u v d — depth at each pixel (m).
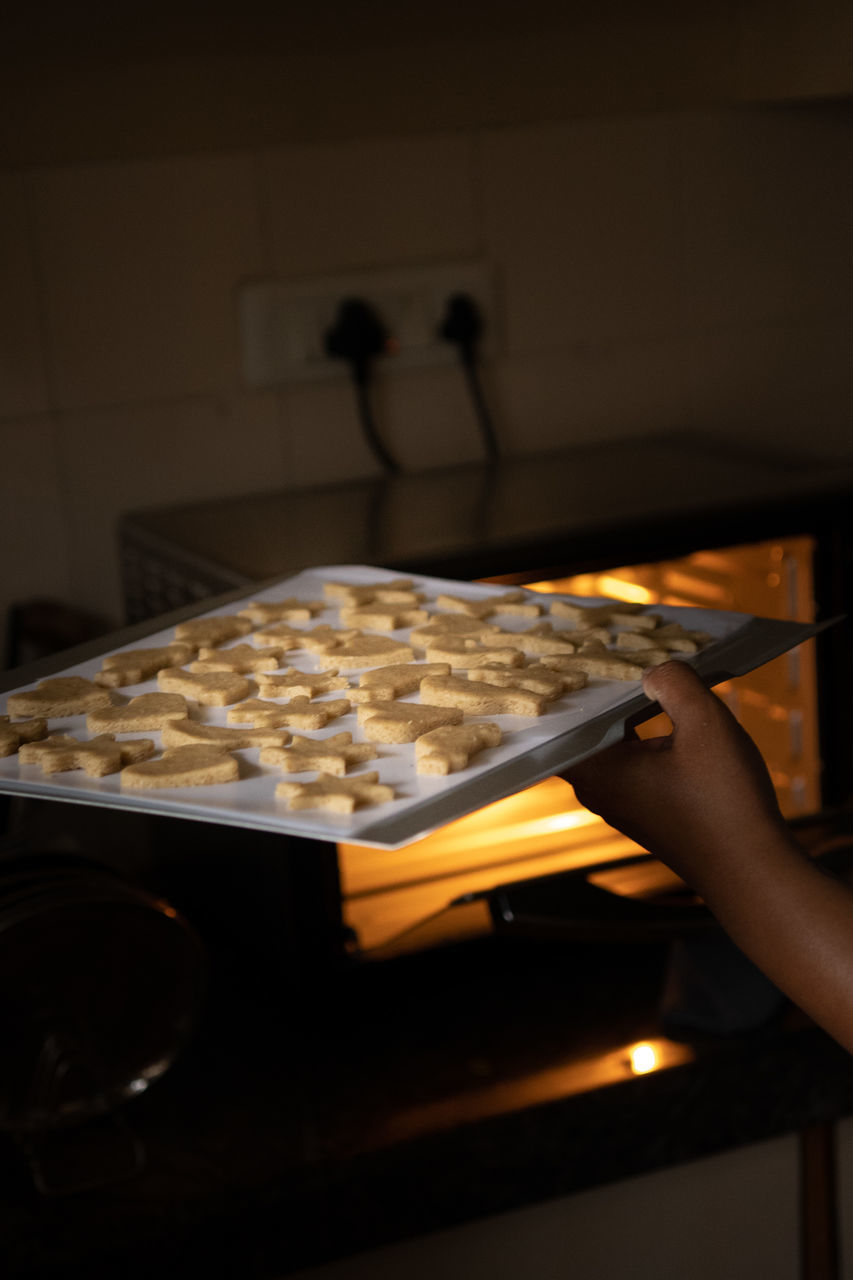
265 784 0.48
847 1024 0.49
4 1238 0.73
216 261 1.14
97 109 1.07
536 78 1.21
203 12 1.07
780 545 0.99
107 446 1.14
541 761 0.48
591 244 1.27
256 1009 0.95
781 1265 0.92
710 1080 0.85
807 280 1.38
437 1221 0.80
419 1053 0.89
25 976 0.78
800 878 0.49
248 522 1.05
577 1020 0.92
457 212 1.22
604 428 1.32
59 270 1.09
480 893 0.79
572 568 0.88
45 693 0.58
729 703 1.11
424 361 1.22
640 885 0.83
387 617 0.66
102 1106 0.81
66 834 1.12
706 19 1.24
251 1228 0.76
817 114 1.34
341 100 1.15
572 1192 0.83
